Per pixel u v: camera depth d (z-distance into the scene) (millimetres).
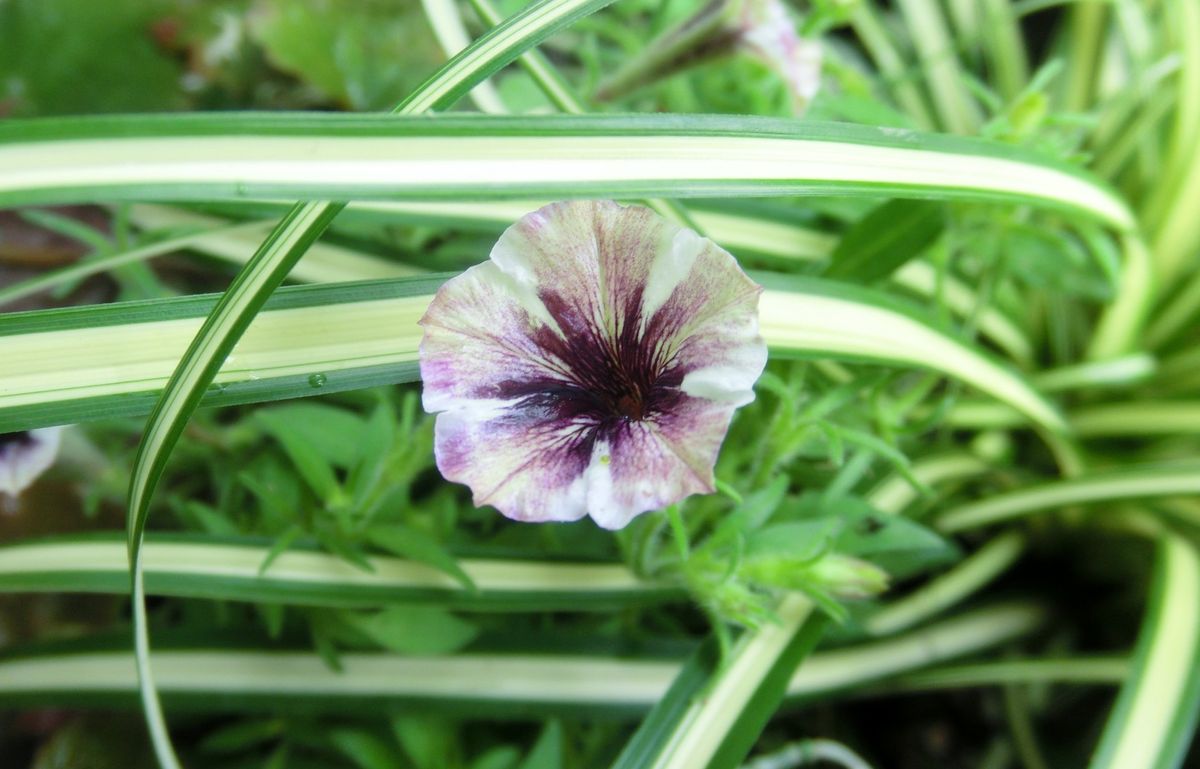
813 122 174
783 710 235
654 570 202
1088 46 323
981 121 326
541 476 144
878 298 204
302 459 198
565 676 219
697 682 200
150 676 167
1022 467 304
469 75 166
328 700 213
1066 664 256
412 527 217
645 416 146
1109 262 234
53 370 163
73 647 216
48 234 280
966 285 281
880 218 218
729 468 217
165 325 168
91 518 254
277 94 309
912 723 290
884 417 220
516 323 146
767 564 188
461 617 233
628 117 161
